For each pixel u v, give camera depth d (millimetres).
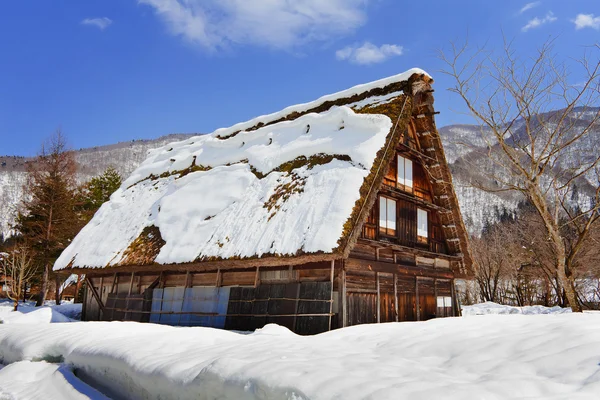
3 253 26109
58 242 25594
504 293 33781
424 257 13367
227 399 3752
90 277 15820
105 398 5543
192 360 4785
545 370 3305
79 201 29125
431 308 13195
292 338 5711
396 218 12328
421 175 13648
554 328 4266
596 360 3217
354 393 2992
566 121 10773
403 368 3609
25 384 6535
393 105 11250
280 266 10414
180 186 14508
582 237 10188
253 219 10602
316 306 9367
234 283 11133
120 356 5688
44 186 25672
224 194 12344
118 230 14680
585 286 24016
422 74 11445
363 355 4262
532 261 25469
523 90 10531
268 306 10125
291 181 11016
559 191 11227
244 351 4746
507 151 10336
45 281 24656
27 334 8438
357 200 9258
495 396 2844
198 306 11617
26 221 25953
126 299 13570
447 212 13875
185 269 11516
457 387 2967
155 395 4746
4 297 31875
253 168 12797
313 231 8914
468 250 14297
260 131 14125
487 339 4293
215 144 15469
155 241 12586
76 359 6723
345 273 9695
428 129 12727
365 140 10562
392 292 11555
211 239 10961
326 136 11727
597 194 10188
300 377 3398
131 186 17672
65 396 5777
